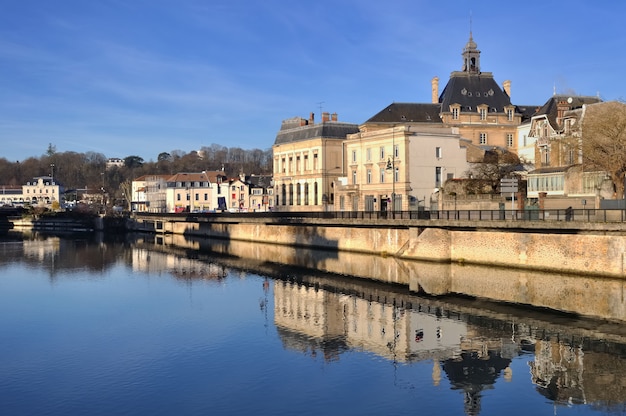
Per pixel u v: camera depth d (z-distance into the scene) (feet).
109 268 203.72
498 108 360.48
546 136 234.38
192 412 70.49
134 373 84.48
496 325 111.14
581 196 191.31
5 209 503.61
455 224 171.22
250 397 75.15
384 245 206.08
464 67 374.63
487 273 160.56
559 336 101.91
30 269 201.16
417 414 69.62
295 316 120.98
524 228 153.17
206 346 97.91
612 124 186.80
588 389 76.89
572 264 144.87
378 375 83.15
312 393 76.28
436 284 155.94
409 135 252.01
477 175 253.24
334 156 321.32
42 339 103.24
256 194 488.02
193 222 344.28
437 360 89.71
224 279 175.32
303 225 250.16
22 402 73.92
